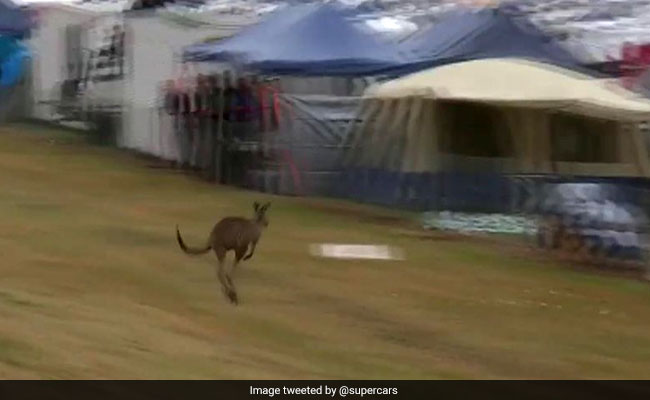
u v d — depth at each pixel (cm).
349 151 2014
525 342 1020
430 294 1205
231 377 844
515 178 1838
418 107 1888
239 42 2086
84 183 1994
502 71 1758
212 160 2133
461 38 2014
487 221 1719
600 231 1425
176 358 891
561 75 1766
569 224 1449
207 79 2172
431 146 1891
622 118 1633
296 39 2044
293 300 1139
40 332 948
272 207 1827
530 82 1717
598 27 2142
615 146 1845
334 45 2022
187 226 1568
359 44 2031
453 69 1805
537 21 2112
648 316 1148
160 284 1177
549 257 1466
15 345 898
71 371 833
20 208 1677
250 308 1091
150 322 1012
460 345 995
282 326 1027
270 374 860
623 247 1412
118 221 1587
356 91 2069
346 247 1457
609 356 980
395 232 1625
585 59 1998
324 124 2038
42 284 1154
